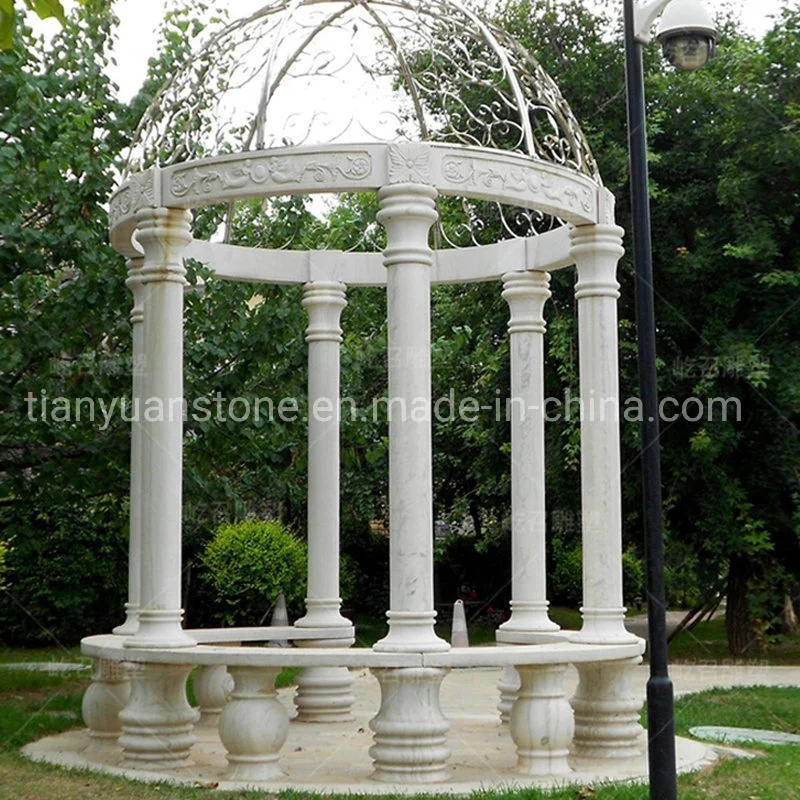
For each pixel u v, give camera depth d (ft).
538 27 63.26
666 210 59.67
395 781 24.35
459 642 50.70
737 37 65.41
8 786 23.89
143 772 25.61
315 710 35.50
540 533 33.27
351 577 73.97
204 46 29.40
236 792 23.30
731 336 57.41
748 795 23.66
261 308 45.11
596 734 27.55
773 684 47.39
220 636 32.99
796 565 62.39
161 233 27.43
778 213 58.90
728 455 59.21
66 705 38.19
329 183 25.73
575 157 30.17
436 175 25.70
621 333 59.41
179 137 29.81
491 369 60.49
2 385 39.96
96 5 21.09
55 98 43.04
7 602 66.28
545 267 32.94
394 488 25.07
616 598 28.30
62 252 40.06
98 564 66.69
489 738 31.96
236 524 64.90
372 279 36.35
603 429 28.78
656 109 61.41
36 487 42.65
